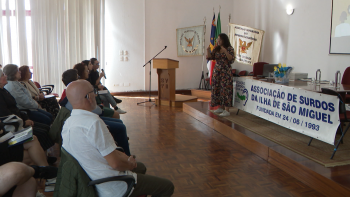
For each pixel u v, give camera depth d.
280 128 3.82
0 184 1.54
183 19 8.38
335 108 2.66
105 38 7.86
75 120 1.40
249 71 7.75
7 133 2.10
